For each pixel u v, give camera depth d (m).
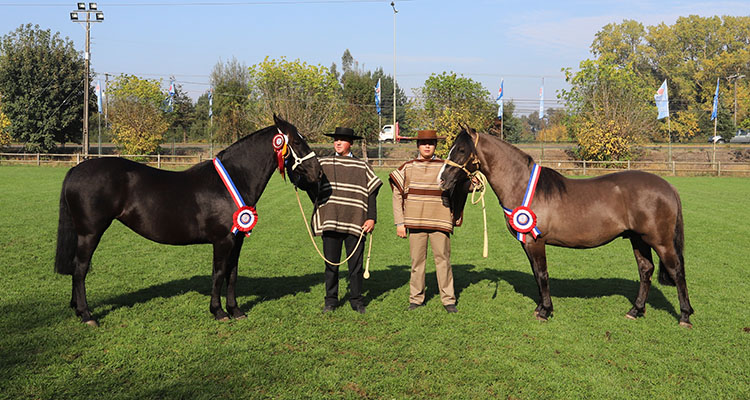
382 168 30.05
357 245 5.06
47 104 33.56
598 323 4.78
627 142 30.20
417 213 5.04
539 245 4.84
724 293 5.82
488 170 4.90
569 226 4.73
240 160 4.79
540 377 3.65
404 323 4.74
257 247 8.54
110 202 4.46
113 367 3.69
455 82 31.00
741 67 53.03
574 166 29.91
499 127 32.44
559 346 4.23
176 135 49.94
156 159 32.16
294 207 13.55
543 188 4.79
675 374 3.73
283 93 31.81
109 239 8.90
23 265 6.76
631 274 6.89
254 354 3.97
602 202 4.69
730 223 11.05
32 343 4.06
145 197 4.51
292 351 4.07
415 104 31.91
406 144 39.44
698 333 4.52
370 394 3.41
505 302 5.46
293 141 4.71
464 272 6.98
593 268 7.23
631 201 4.61
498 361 3.92
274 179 21.50
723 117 44.97
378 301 5.46
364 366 3.80
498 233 10.36
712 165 29.14
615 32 59.19
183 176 4.72
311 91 32.41
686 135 48.97
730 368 3.82
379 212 13.05
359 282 5.13
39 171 23.86
